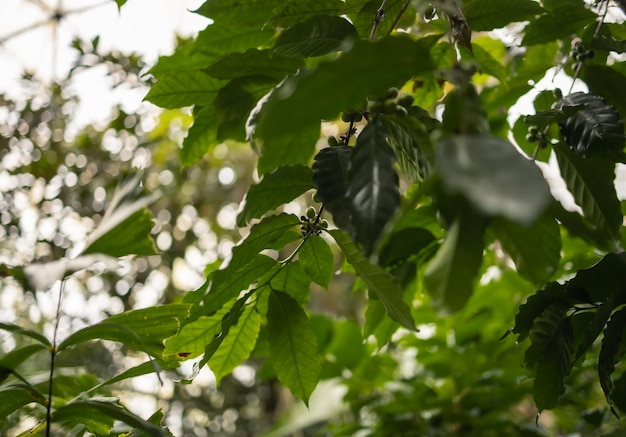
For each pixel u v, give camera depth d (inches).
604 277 51.5
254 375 167.3
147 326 51.1
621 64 62.1
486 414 83.4
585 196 53.4
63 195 103.4
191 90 60.2
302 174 49.6
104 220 50.9
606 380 50.9
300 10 54.1
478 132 38.8
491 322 91.0
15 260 92.9
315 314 89.7
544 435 80.7
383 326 64.8
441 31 60.6
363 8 53.8
